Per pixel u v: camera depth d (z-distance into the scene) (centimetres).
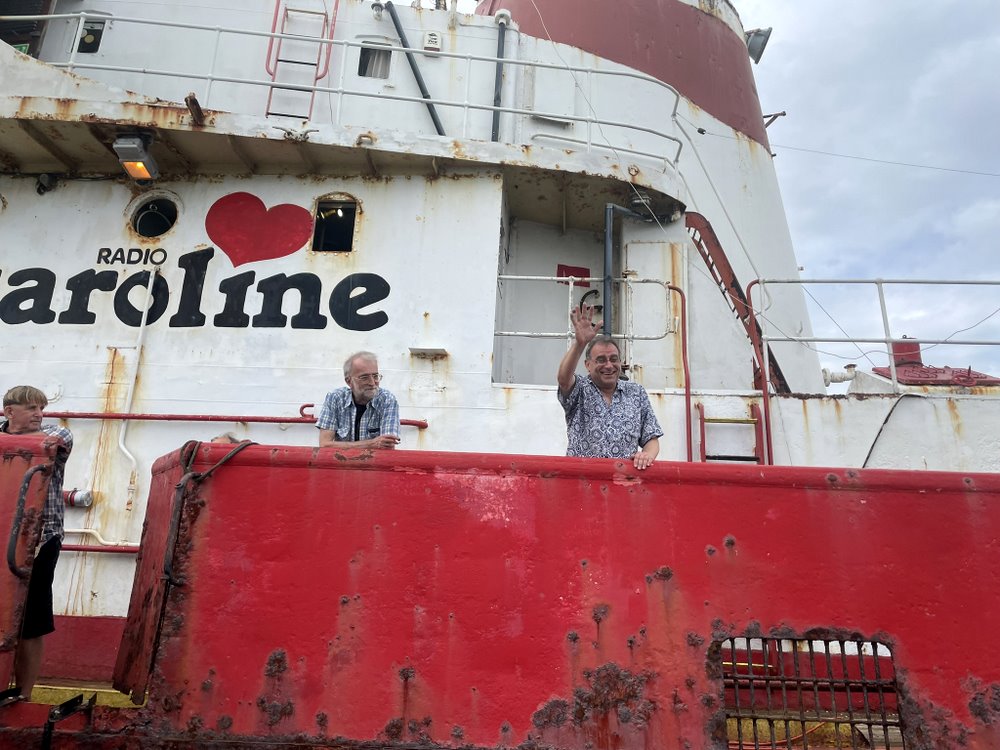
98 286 707
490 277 706
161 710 313
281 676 317
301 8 874
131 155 675
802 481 337
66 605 605
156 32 863
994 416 626
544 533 333
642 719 313
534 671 319
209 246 720
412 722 313
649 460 343
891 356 652
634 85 915
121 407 669
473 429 659
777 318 962
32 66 702
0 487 317
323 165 741
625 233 785
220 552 330
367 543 331
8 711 307
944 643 320
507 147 729
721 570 329
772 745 309
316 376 679
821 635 321
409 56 857
